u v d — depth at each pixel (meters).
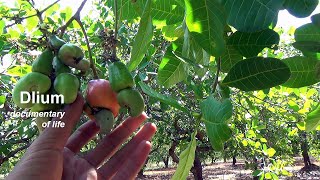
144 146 0.32
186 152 0.24
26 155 0.25
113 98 0.26
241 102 0.93
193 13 0.23
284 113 0.82
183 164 0.25
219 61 0.26
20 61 0.54
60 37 0.27
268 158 0.96
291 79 0.27
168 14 0.34
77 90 0.25
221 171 4.53
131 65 0.27
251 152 1.11
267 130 1.16
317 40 0.24
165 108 0.86
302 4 0.22
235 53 0.27
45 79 0.25
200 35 0.23
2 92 0.68
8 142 0.85
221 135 0.20
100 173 0.32
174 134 1.56
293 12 0.22
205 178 4.02
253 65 0.24
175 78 0.36
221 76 0.45
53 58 0.26
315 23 0.23
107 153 0.33
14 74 0.52
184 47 0.30
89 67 0.27
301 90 0.68
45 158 0.24
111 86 0.26
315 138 2.12
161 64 0.36
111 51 0.27
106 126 0.26
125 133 0.33
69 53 0.25
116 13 0.28
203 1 0.23
